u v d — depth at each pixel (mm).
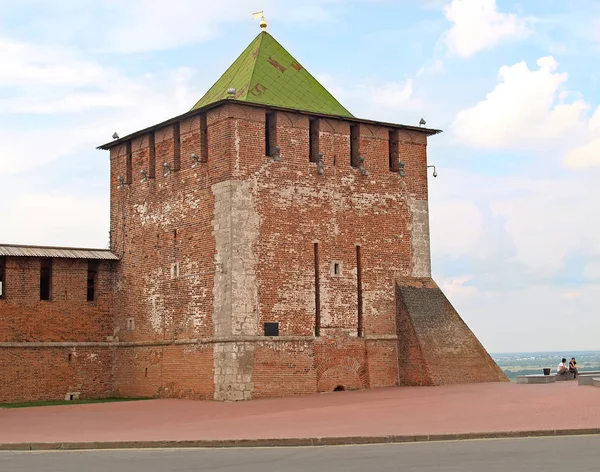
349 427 27281
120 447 25141
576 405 30125
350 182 45188
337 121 45125
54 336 47594
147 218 47219
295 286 42625
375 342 45031
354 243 44938
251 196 41875
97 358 48625
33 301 47188
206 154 43438
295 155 43500
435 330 45562
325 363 43125
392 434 24812
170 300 44906
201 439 24969
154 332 46000
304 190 43531
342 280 44281
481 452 21172
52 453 24219
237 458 21688
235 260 41000
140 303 47281
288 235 42750
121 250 49219
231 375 40375
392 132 47562
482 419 27938
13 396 45969
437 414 29906
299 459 21016
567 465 18438
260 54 46969
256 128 42500
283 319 42062
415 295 46281
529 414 28594
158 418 33500
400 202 46938
